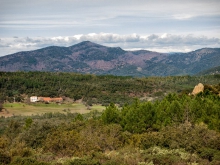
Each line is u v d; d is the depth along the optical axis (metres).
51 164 25.62
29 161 26.27
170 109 53.03
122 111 58.56
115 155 28.44
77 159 26.50
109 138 37.47
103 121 54.50
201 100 57.81
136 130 49.62
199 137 33.12
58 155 31.36
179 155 28.38
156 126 50.16
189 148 30.97
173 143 32.62
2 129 76.75
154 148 30.77
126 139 40.50
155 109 54.38
